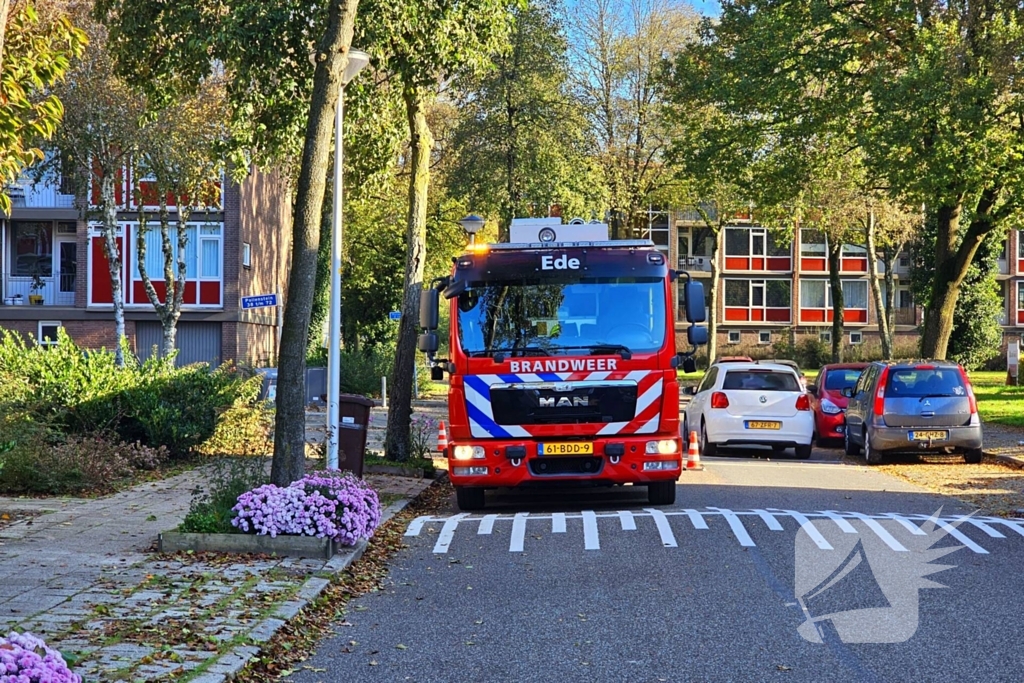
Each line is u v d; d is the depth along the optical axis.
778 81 29.22
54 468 14.52
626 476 13.61
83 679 6.26
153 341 42.78
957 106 24.80
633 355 13.72
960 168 25.50
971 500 14.44
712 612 8.41
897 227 46.00
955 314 53.78
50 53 11.34
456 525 12.78
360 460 16.50
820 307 70.25
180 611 8.06
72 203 42.03
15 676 4.73
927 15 27.42
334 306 14.80
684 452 22.73
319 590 8.98
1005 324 68.62
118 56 17.83
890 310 50.41
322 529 10.37
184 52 17.12
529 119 35.00
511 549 11.19
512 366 13.71
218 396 19.67
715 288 49.50
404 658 7.25
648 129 43.88
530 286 13.90
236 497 10.91
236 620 7.86
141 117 18.59
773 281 70.12
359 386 41.50
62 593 8.59
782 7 29.88
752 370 21.42
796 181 30.69
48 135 11.24
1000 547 10.83
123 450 16.78
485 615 8.49
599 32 43.62
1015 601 8.65
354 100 18.22
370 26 16.50
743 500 14.39
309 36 16.72
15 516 12.49
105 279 42.44
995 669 6.80
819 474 17.97
